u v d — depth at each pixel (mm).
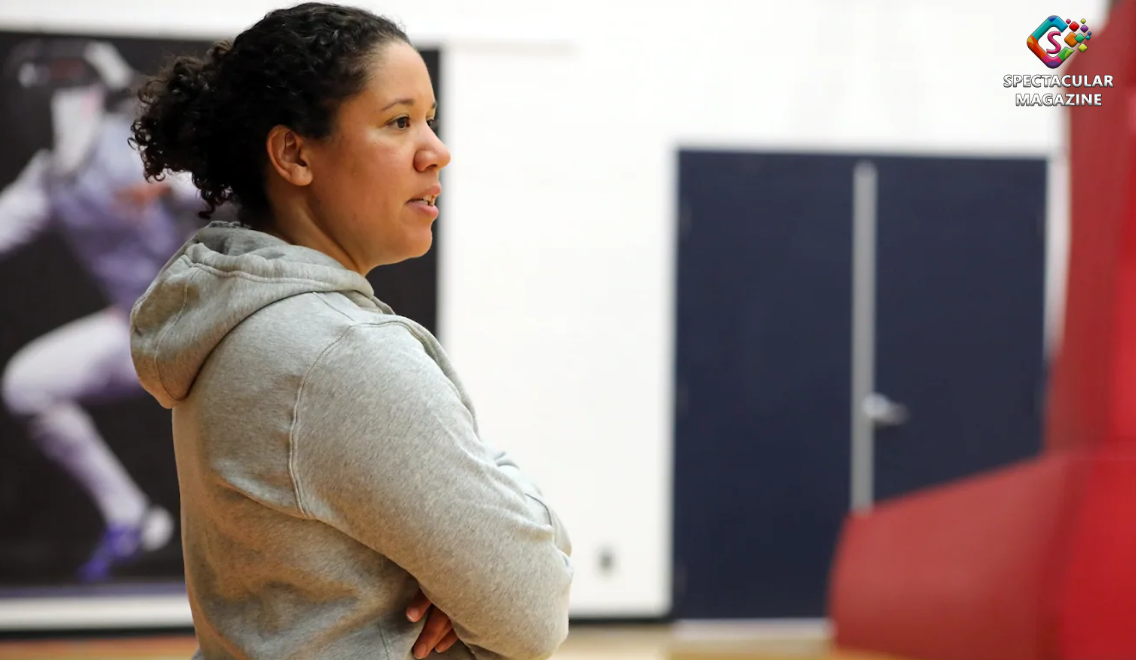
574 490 11039
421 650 2041
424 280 10820
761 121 11344
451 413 1985
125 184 10406
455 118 10977
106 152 10391
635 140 11195
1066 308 5559
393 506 1915
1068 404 5508
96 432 10328
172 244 10477
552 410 11016
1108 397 5020
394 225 2180
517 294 11000
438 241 10898
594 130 11156
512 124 11055
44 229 10305
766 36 11367
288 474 1930
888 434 11383
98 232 10367
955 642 6320
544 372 11031
